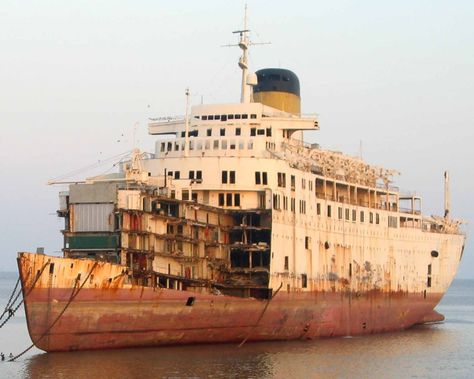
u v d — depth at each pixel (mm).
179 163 99812
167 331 86875
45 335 78500
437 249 137750
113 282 81188
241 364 82312
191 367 78750
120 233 84125
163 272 88875
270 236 96750
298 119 109438
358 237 117812
